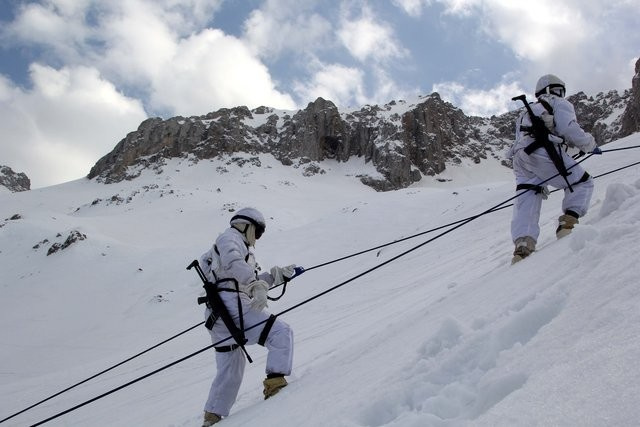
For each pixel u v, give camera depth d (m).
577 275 2.60
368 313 11.02
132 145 145.00
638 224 2.97
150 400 11.05
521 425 1.51
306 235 47.25
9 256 60.56
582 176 5.04
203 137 145.50
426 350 2.77
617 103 165.00
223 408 4.66
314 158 146.25
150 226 78.56
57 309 44.91
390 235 44.09
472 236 18.53
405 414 2.17
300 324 14.44
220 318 4.56
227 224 79.50
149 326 36.50
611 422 1.33
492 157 174.62
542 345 2.04
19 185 183.50
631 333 1.71
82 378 20.98
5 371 32.19
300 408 3.23
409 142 154.25
